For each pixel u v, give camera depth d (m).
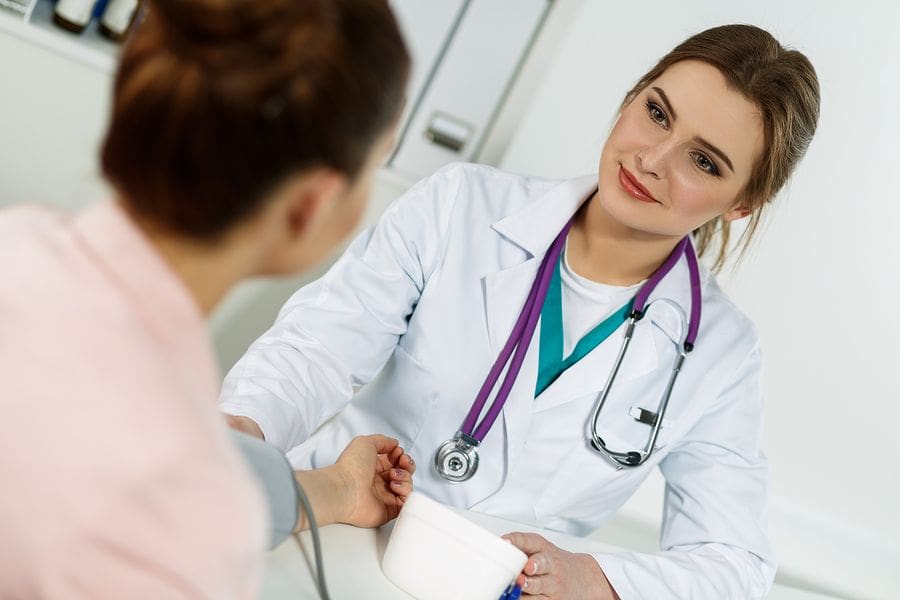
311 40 0.46
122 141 0.46
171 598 0.42
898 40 1.95
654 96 1.21
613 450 1.34
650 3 2.00
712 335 1.40
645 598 1.14
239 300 2.19
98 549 0.41
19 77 2.11
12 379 0.43
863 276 2.06
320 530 0.93
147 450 0.42
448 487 1.30
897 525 2.17
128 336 0.45
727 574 1.26
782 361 2.14
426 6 2.09
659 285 1.37
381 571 0.90
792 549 2.17
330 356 1.23
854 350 2.10
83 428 0.42
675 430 1.38
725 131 1.19
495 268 1.33
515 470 1.33
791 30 1.98
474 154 2.22
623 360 1.34
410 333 1.33
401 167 2.18
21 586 0.42
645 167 1.19
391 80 0.50
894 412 2.12
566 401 1.32
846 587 2.15
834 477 2.18
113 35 2.17
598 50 2.03
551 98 2.05
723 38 1.23
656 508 2.22
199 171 0.46
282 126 0.46
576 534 1.43
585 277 1.36
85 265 0.47
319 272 2.18
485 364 1.30
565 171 2.07
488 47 2.11
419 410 1.31
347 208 0.54
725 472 1.38
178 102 0.45
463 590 0.86
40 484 0.41
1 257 0.47
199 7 0.45
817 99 1.26
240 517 0.45
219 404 1.04
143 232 0.48
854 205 2.03
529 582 0.99
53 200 2.17
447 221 1.35
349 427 1.36
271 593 0.76
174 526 0.42
